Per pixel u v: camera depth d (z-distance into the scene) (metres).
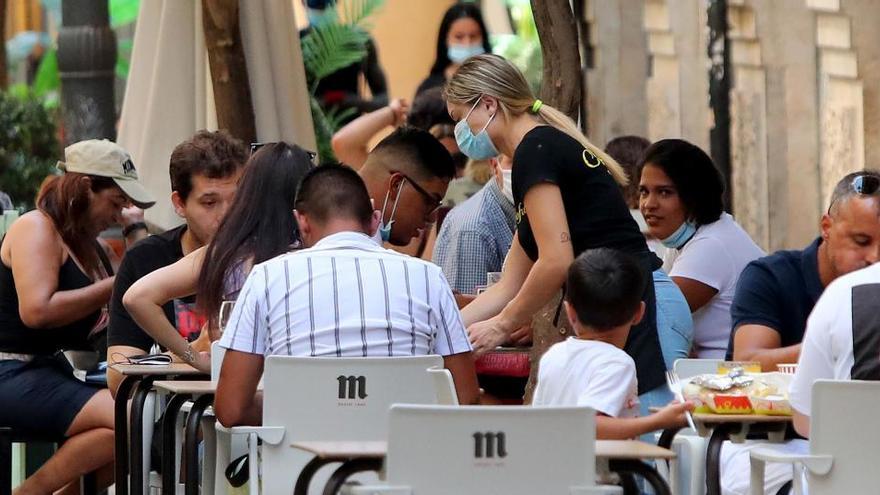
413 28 47.00
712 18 26.19
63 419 20.56
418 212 19.56
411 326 15.07
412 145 19.45
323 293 14.99
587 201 16.23
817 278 17.47
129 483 18.25
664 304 16.84
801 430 13.92
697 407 14.20
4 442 20.34
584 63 28.81
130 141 24.95
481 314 16.88
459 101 16.84
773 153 25.72
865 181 15.88
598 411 13.80
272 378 14.23
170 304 20.00
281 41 24.72
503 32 46.56
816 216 25.33
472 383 15.48
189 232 20.00
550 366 14.34
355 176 15.73
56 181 21.44
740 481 15.20
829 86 25.12
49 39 58.31
